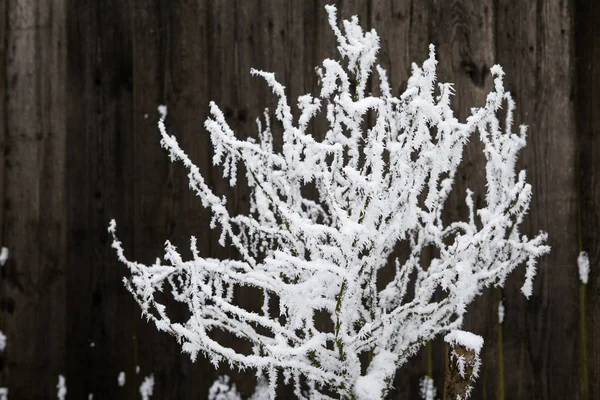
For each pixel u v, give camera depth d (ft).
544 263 10.74
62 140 11.00
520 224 10.77
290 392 10.46
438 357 10.41
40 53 11.11
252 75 10.82
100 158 10.92
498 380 10.52
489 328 10.55
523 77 10.94
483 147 10.65
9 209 10.99
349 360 7.25
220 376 10.52
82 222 10.87
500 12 10.99
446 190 8.47
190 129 10.82
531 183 10.82
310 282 6.88
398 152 7.09
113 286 10.75
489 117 8.09
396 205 6.98
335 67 7.77
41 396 10.69
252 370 10.52
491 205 8.07
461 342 6.42
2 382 10.75
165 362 10.59
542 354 10.62
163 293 10.57
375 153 6.46
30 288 10.86
